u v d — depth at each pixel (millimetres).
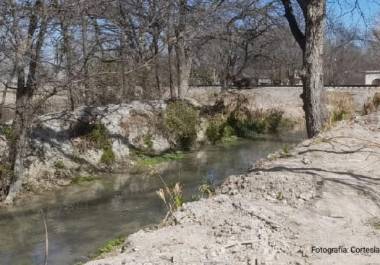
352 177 7316
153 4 17359
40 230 9438
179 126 19141
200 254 4797
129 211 10648
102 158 15234
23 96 11789
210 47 34156
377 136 10328
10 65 11477
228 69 32812
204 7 21047
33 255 8062
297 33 13156
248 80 35938
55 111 16125
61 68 11695
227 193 7105
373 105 16516
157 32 18438
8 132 12523
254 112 25828
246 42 29234
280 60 42812
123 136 16734
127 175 14562
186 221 5871
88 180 13836
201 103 24516
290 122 27250
